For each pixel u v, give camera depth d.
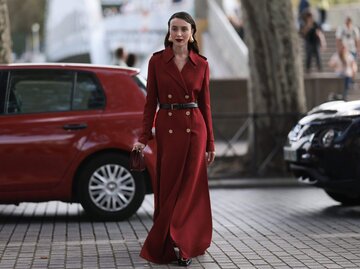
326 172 14.58
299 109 22.44
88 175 14.05
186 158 10.59
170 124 10.62
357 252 11.26
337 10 43.78
